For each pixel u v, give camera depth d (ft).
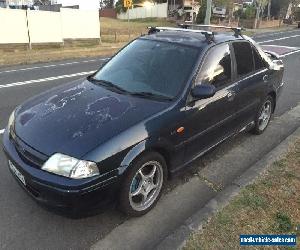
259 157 17.90
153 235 12.05
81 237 11.78
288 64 46.11
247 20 146.61
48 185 10.75
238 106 16.93
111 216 12.83
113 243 11.60
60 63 48.49
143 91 13.94
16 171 11.84
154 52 15.37
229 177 15.93
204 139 15.08
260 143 19.53
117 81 14.82
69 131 11.57
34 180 10.96
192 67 14.25
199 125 14.35
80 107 12.87
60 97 13.89
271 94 20.58
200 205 13.79
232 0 148.15
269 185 14.60
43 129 11.84
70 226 12.25
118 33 100.01
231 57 16.47
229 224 12.15
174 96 13.55
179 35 16.40
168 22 151.23
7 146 12.47
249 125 19.06
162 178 13.30
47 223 12.34
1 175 14.99
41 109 13.12
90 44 73.31
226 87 15.80
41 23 63.36
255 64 18.53
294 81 35.70
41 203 11.27
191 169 16.42
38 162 11.10
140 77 14.58
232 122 16.94
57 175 10.75
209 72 14.89
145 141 11.90
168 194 14.39
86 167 10.72
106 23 144.15
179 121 13.20
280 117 23.85
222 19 144.97
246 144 19.33
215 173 16.21
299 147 18.20
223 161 17.33
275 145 19.36
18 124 12.68
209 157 17.65
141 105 13.00
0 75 37.32
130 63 15.42
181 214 13.19
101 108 12.73
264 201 13.52
